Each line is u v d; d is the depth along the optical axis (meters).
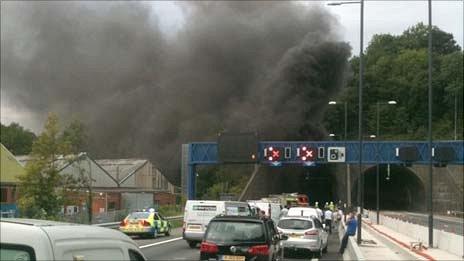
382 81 138.62
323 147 52.50
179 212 66.56
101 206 57.41
